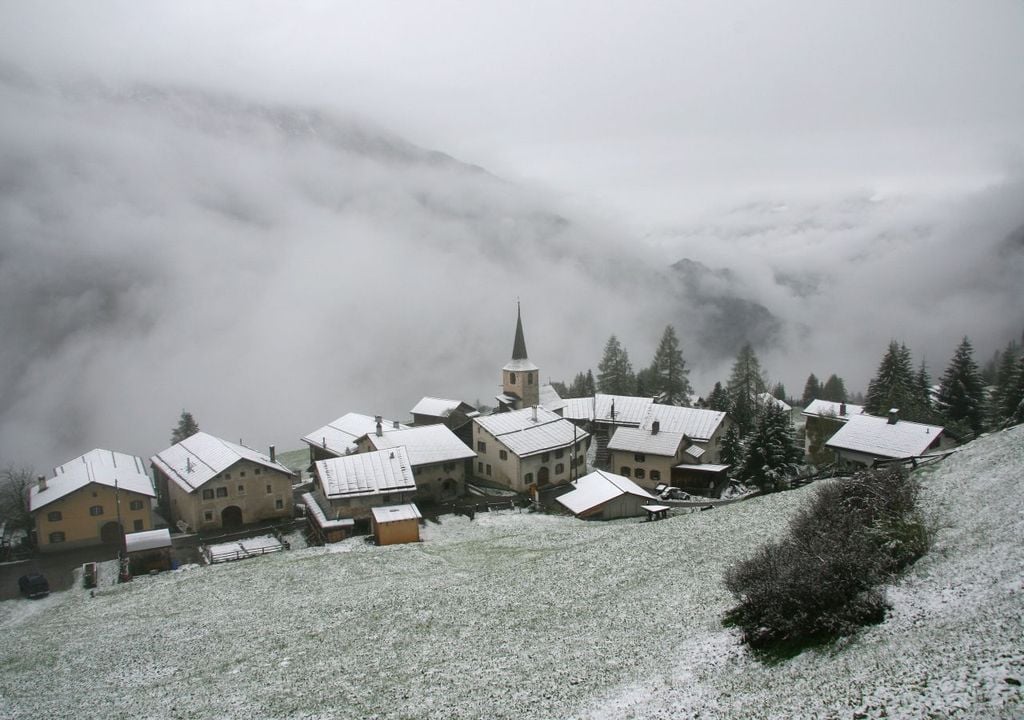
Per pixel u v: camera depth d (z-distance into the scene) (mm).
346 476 59875
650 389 115438
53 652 34969
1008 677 16750
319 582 42219
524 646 28750
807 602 23172
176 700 27516
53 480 65812
